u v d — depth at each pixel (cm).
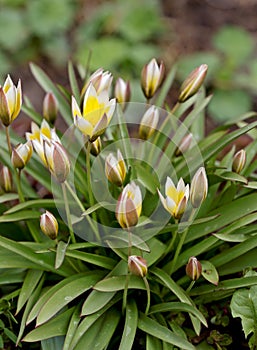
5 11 132
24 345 76
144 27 129
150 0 137
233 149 79
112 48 123
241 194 78
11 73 126
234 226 72
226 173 72
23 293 72
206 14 137
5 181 74
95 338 70
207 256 76
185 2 139
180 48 132
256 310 72
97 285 69
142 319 71
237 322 77
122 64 123
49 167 66
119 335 74
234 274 78
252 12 137
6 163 78
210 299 75
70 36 134
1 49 130
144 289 71
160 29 133
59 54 130
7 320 76
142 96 114
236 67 125
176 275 76
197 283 75
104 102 65
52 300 69
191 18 137
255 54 129
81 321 71
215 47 132
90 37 132
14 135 79
